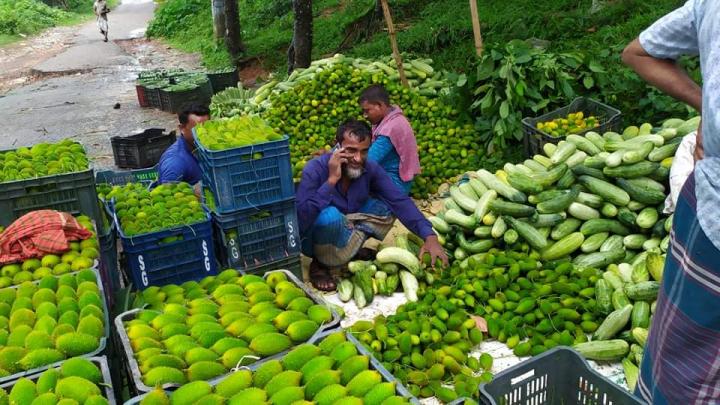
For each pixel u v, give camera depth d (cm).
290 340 308
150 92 1256
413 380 357
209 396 261
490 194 515
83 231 414
